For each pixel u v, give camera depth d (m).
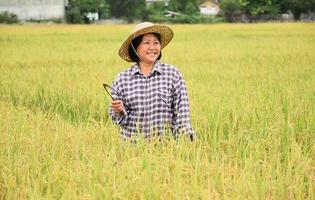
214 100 9.24
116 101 5.88
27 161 5.48
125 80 6.12
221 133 6.64
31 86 12.79
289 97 9.30
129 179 4.78
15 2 79.12
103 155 5.39
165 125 6.02
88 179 4.77
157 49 5.96
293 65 16.72
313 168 5.16
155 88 6.08
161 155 5.27
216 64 17.97
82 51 24.83
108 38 36.22
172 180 4.72
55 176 4.93
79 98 10.73
